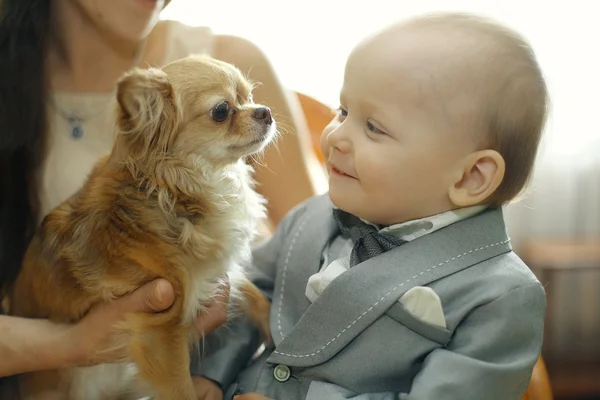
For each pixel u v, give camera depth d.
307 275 1.17
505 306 0.95
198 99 1.21
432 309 0.96
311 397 1.01
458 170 1.00
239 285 1.27
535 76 0.99
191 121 1.21
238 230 1.25
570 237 2.80
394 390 1.01
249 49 1.75
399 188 1.01
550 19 2.60
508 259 1.02
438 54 0.96
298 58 2.55
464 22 0.99
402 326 0.99
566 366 2.87
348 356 1.02
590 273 2.79
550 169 2.72
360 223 1.15
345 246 1.16
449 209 1.04
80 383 1.30
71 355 1.17
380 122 0.99
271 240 1.33
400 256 1.02
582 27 2.60
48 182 1.48
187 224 1.16
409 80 0.96
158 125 1.17
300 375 1.08
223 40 1.76
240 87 1.30
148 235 1.12
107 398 1.31
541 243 2.78
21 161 1.43
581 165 2.73
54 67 1.54
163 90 1.17
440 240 1.02
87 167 1.50
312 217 1.25
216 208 1.22
